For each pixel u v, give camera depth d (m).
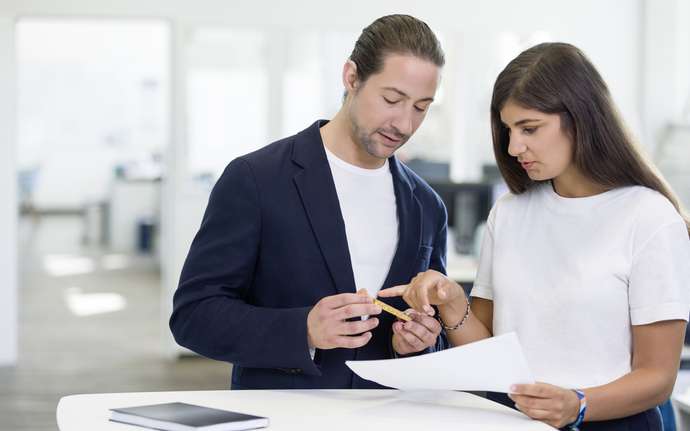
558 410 1.92
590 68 2.07
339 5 7.08
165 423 1.83
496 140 2.23
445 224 2.53
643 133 7.55
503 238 2.27
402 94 2.11
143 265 11.89
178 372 6.43
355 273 2.31
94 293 9.73
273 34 7.12
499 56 7.43
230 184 2.28
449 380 1.94
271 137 7.19
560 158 2.09
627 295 2.07
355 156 2.32
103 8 6.74
